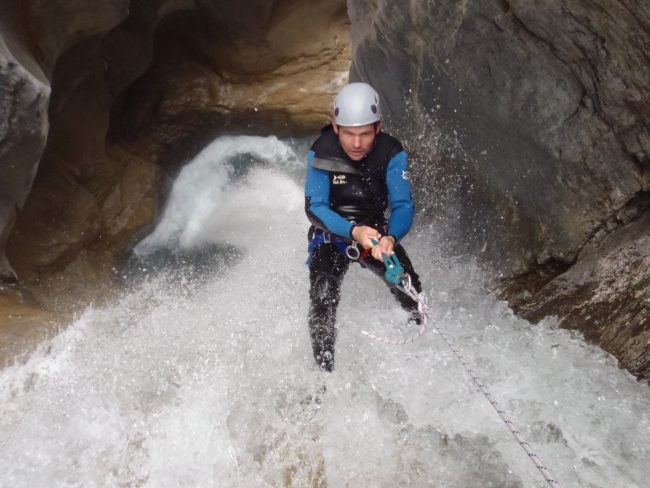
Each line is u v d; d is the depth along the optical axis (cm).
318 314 371
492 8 448
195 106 956
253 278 540
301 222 687
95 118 712
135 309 550
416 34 537
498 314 446
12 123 504
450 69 514
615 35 388
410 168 609
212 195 772
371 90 367
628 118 409
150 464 340
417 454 335
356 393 365
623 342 383
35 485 330
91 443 352
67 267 627
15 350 438
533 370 373
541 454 322
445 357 383
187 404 370
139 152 816
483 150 520
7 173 520
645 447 321
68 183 670
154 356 414
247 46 1005
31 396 388
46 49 587
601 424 334
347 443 345
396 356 385
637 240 421
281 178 801
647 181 418
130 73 802
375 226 402
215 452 345
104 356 423
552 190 468
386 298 440
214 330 433
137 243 698
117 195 719
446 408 353
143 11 802
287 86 1026
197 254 671
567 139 444
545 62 436
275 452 345
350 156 378
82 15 609
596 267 428
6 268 548
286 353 393
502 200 514
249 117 953
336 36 1042
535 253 482
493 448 329
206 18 970
